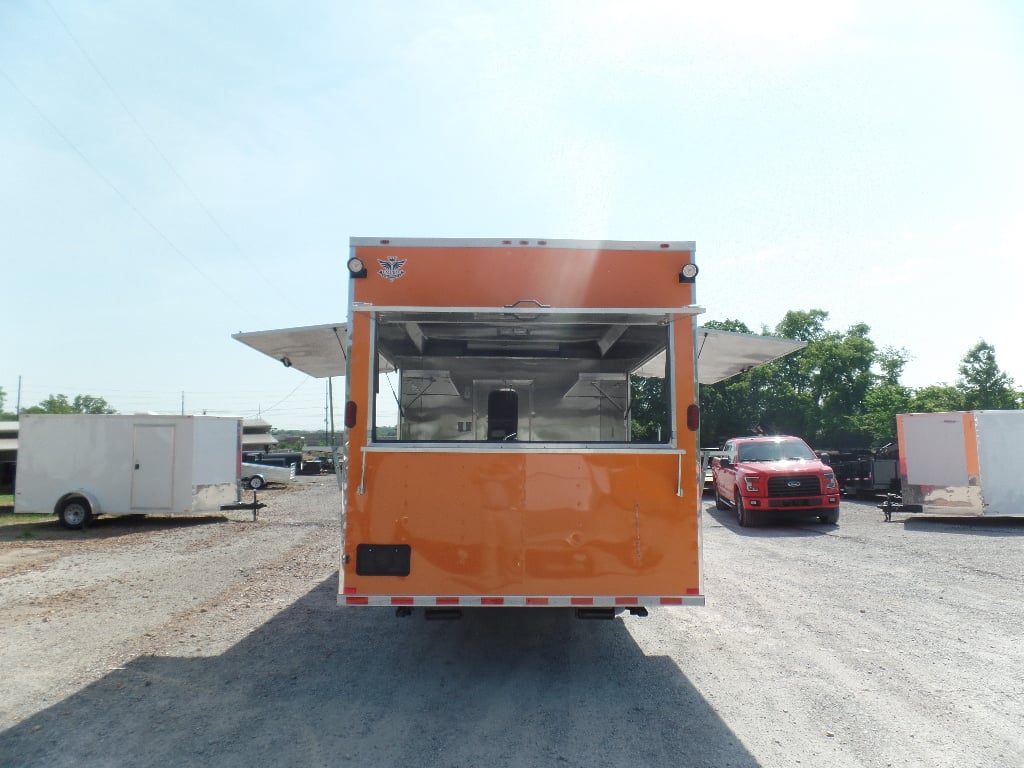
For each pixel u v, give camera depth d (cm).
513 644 601
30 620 680
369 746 392
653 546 494
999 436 1415
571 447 496
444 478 493
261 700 466
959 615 685
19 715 438
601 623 667
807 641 601
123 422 1525
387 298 520
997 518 1555
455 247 525
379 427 510
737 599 762
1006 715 434
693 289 525
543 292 522
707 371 873
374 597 486
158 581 881
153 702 461
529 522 491
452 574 488
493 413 744
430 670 531
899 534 1304
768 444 1628
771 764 370
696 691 482
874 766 366
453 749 389
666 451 500
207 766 366
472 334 630
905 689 482
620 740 401
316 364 856
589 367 745
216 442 1600
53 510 1486
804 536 1299
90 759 374
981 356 4312
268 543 1239
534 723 427
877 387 4894
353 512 492
